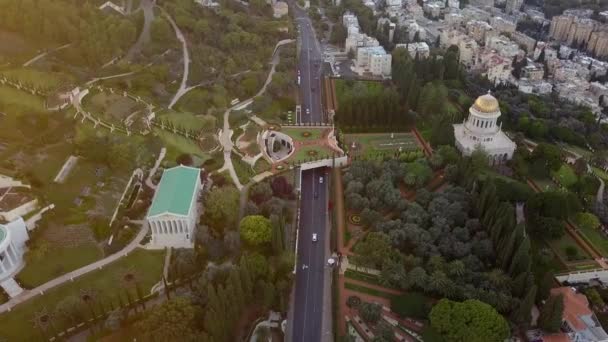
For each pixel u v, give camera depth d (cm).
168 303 19550
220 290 19625
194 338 18662
